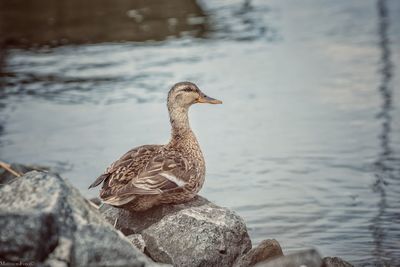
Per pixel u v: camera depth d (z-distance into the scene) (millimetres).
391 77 18172
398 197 11242
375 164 12758
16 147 14062
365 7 26969
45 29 23359
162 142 14148
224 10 26797
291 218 10461
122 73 19203
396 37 22359
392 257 9102
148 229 8688
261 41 22453
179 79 18547
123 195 8430
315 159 13062
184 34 23359
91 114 16078
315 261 7734
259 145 13852
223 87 17859
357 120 15211
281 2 28344
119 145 14055
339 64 19688
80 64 20125
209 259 8336
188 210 8820
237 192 11570
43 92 17797
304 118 15414
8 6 24797
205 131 14812
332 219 10414
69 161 13227
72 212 7176
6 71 19516
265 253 8359
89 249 7051
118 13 24672
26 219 6820
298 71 19094
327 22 24859
